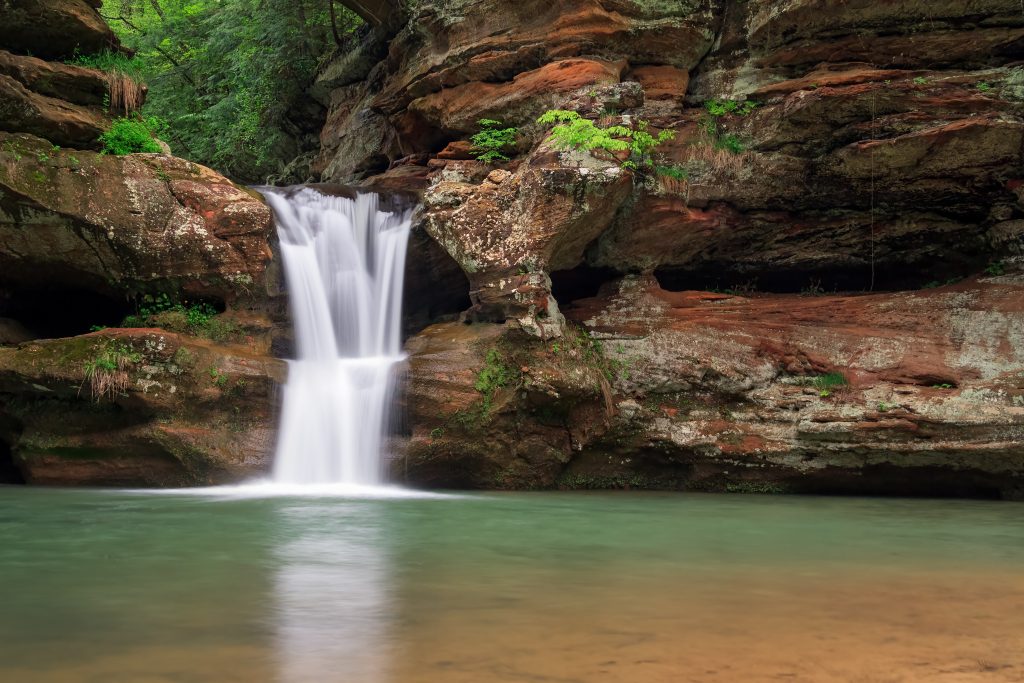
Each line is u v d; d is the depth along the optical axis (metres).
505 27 16.98
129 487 13.14
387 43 21.22
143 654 4.40
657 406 14.33
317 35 24.73
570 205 13.86
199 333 14.27
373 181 17.95
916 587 6.20
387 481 13.45
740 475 13.89
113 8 30.23
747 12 15.88
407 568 6.82
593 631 4.84
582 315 15.23
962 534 9.18
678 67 16.30
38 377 12.87
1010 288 14.35
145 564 6.93
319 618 5.15
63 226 13.98
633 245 15.45
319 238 15.41
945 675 4.07
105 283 14.64
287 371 13.73
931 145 14.41
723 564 7.13
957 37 14.73
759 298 15.77
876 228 15.72
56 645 4.57
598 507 11.29
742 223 15.69
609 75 15.72
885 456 13.19
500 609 5.39
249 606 5.46
